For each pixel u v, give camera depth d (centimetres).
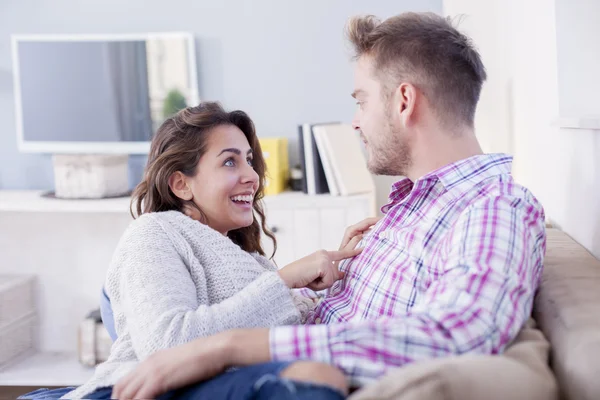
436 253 118
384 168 135
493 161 126
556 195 168
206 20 322
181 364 94
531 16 187
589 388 80
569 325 92
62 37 327
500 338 90
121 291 124
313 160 285
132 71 325
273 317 118
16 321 310
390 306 124
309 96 321
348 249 153
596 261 125
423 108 127
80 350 295
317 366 84
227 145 145
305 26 318
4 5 331
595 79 155
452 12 286
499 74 239
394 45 128
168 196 145
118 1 325
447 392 74
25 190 337
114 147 330
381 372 86
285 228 280
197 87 324
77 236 324
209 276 132
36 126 333
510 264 98
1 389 306
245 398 82
